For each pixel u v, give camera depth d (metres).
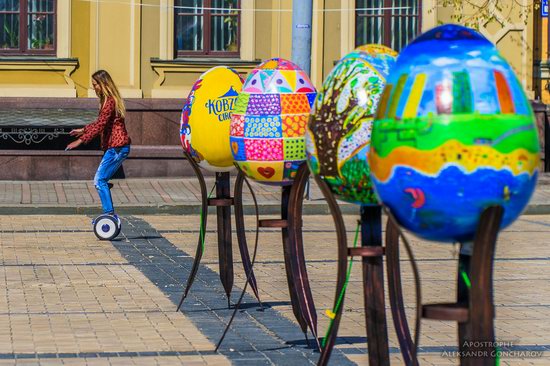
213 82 18.56
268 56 46.53
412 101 9.77
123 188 40.56
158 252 26.02
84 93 45.53
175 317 18.17
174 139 44.75
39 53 45.44
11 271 22.84
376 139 10.05
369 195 12.51
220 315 18.41
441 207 9.69
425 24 46.94
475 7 45.56
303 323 16.36
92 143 43.56
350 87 12.52
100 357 15.18
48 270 23.05
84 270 23.09
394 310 12.34
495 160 9.55
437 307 10.00
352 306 19.50
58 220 32.97
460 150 9.52
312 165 12.90
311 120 12.89
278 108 15.66
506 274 23.44
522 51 46.44
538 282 22.34
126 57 45.47
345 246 12.59
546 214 36.72
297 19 37.34
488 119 9.58
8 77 45.09
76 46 45.34
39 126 42.59
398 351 15.95
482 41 10.06
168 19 45.69
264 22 46.44
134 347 15.86
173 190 40.09
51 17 45.56
